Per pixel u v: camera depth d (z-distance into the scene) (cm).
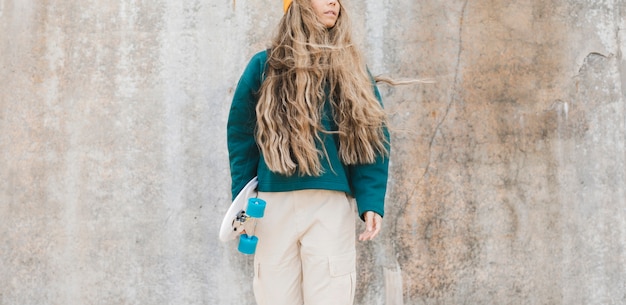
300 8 181
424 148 225
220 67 223
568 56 237
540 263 229
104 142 221
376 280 221
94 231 219
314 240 167
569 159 234
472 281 224
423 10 229
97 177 220
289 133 169
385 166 177
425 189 224
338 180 170
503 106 231
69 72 223
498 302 225
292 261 173
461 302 224
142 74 223
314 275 168
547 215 231
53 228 219
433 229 224
